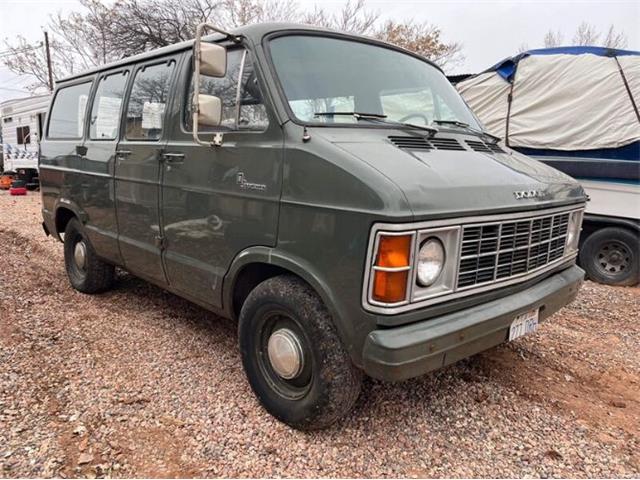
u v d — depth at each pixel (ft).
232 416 9.68
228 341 13.15
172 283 12.09
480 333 8.27
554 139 21.47
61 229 17.88
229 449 8.73
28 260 21.63
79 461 8.24
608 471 8.50
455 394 10.77
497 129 23.24
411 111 11.20
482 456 8.79
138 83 13.19
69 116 16.98
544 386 11.30
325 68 10.15
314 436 9.14
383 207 7.22
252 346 9.80
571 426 9.78
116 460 8.32
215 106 9.33
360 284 7.56
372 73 10.90
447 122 11.49
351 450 8.80
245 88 9.72
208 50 9.08
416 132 10.00
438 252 7.70
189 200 10.90
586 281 21.02
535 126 22.03
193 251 11.02
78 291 17.10
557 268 10.59
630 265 19.93
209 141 10.26
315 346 8.45
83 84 16.31
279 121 8.98
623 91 19.98
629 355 13.15
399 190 7.28
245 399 10.30
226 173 9.87
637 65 19.81
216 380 11.04
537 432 9.54
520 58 22.61
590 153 20.75
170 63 12.08
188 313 15.23
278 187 8.80
